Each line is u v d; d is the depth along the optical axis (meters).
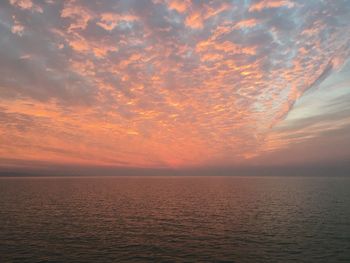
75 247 29.83
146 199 82.38
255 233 36.16
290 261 25.36
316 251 28.12
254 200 76.44
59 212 54.28
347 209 56.16
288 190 116.69
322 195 89.81
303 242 31.41
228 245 30.73
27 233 35.75
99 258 26.34
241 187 145.38
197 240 32.97
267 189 124.94
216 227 40.19
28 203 68.44
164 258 26.53
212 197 87.69
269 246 30.11
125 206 65.25
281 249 28.95
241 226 40.72
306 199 77.00
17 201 72.69
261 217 48.09
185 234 36.00
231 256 27.03
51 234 35.41
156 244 31.23
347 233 35.34
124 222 44.41
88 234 35.69
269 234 35.41
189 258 26.56
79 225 41.41
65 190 121.06
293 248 29.22
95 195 95.94
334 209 56.25
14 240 32.25
